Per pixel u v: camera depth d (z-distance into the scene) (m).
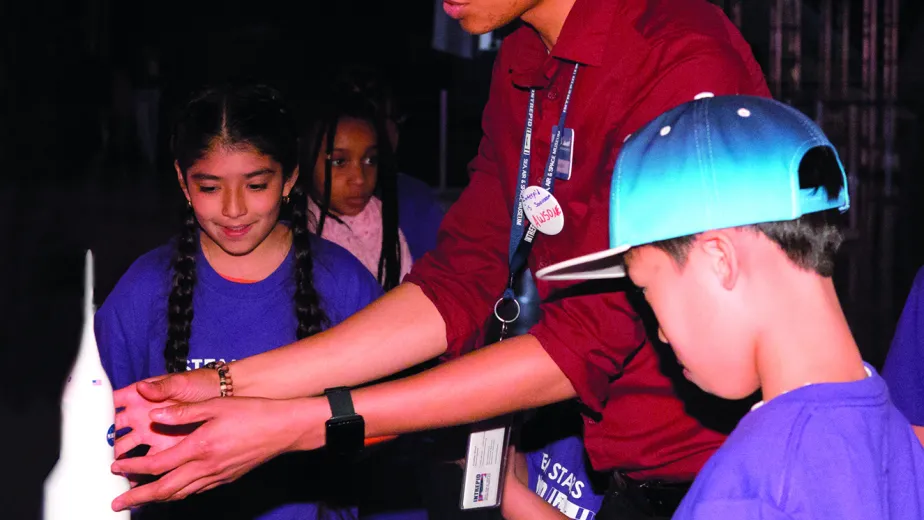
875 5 11.05
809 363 1.38
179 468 1.75
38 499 3.57
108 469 1.66
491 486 2.18
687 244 1.42
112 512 1.66
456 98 12.31
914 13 11.92
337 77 3.35
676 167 1.42
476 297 2.19
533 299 2.15
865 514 1.32
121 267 7.56
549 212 1.99
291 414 1.80
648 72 1.87
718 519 1.33
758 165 1.38
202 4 16.64
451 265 2.22
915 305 2.21
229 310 2.49
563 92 1.98
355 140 3.27
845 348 1.39
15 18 15.27
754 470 1.34
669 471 2.05
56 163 13.74
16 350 5.20
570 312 1.85
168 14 16.64
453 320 2.14
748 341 1.41
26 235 8.65
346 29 14.93
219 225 2.38
